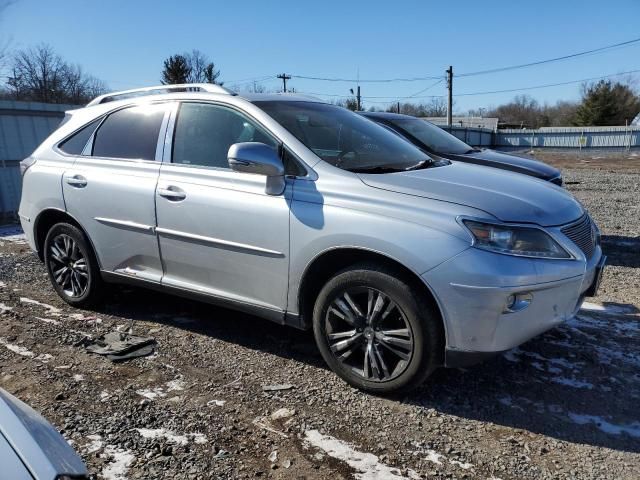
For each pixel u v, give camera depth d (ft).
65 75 172.14
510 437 9.62
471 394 11.05
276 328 14.39
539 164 23.12
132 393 10.98
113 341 13.44
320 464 8.83
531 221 10.03
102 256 14.56
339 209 10.54
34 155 16.20
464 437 9.62
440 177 11.29
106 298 15.80
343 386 11.29
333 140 12.50
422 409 10.46
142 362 12.39
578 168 80.79
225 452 9.09
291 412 10.30
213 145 12.68
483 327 9.53
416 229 9.81
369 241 10.12
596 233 12.19
